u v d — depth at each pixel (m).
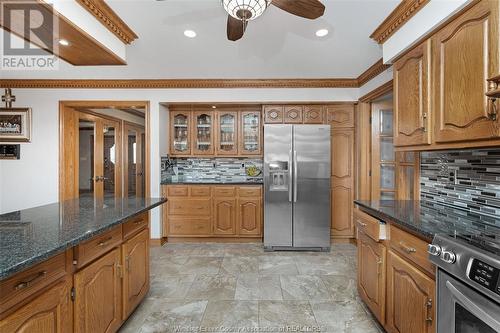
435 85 1.57
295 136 3.45
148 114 3.66
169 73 3.29
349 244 3.73
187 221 3.79
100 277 1.51
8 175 3.56
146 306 2.16
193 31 2.20
